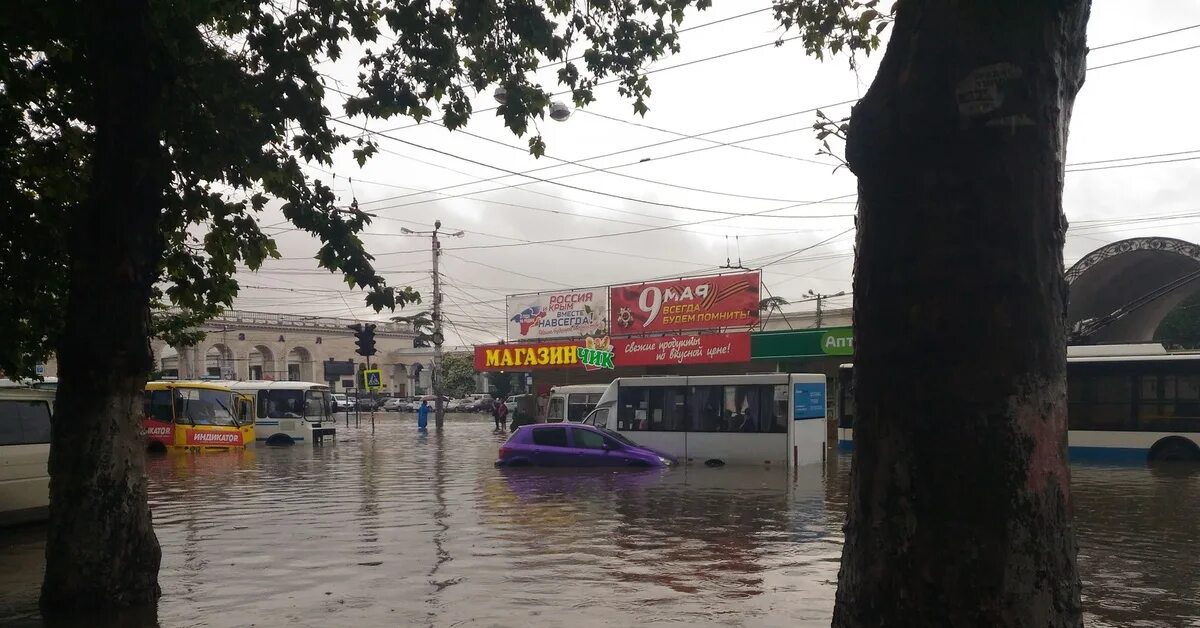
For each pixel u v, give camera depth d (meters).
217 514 13.51
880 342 3.22
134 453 7.30
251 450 31.42
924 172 3.14
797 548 10.21
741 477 18.77
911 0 3.29
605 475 19.42
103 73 7.16
